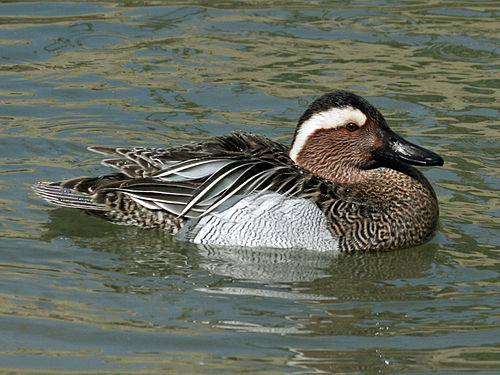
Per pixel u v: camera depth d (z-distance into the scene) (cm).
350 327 1117
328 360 1042
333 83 1791
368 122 1380
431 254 1332
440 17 2081
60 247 1299
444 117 1677
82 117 1666
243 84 1788
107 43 1941
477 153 1566
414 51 1922
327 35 1988
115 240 1332
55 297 1164
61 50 1903
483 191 1471
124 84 1781
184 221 1347
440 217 1411
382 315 1148
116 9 2102
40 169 1504
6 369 1012
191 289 1208
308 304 1177
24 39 1941
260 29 2017
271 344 1073
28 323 1099
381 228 1341
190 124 1648
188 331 1097
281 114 1688
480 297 1193
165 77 1811
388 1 2167
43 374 1003
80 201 1352
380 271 1284
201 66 1853
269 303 1175
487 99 1738
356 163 1397
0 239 1305
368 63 1872
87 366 1020
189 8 2117
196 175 1347
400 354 1056
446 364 1034
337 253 1331
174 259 1294
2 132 1602
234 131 1578
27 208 1397
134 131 1625
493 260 1297
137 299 1170
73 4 2122
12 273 1217
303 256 1324
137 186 1346
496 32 2000
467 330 1109
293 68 1850
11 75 1798
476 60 1883
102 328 1096
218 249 1332
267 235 1324
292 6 2134
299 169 1373
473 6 2139
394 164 1420
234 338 1084
